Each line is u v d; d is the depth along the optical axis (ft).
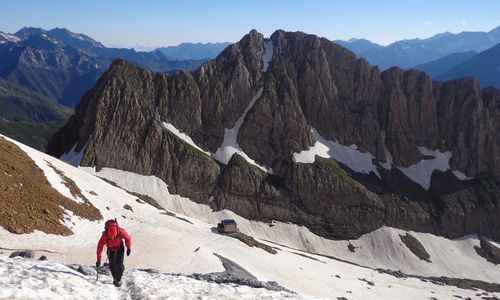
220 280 101.45
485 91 649.61
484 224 510.99
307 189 483.10
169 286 51.88
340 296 229.66
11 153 157.69
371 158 584.40
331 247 442.91
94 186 240.12
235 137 530.27
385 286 314.14
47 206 142.20
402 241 465.47
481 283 417.28
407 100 629.51
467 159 588.91
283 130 533.14
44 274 44.01
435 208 519.19
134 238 177.58
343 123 598.34
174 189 434.71
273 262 249.75
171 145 455.63
